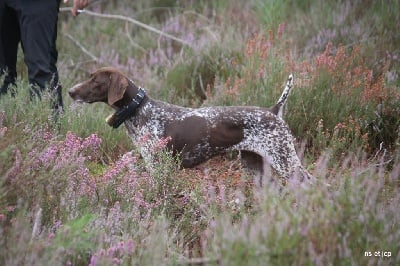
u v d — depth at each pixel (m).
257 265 5.43
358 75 11.38
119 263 5.80
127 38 16.22
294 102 10.87
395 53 13.09
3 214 5.98
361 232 6.01
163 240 6.25
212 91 12.43
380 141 10.59
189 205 7.65
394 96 10.85
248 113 8.48
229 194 7.98
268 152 8.39
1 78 10.42
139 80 13.60
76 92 8.83
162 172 7.78
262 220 5.90
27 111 9.35
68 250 5.80
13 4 10.20
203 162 8.73
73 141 7.55
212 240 6.32
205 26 15.81
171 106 8.78
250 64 11.96
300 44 14.37
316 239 5.78
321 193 6.19
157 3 18.06
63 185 6.77
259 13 15.45
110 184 7.38
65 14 17.36
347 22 14.88
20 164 6.39
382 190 7.01
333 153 9.34
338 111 10.77
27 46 10.24
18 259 5.44
